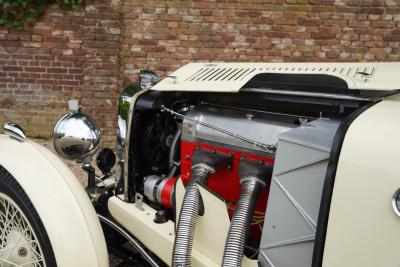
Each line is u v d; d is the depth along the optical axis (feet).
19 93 16.48
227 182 6.26
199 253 5.74
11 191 6.17
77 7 15.66
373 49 15.83
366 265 3.92
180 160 7.14
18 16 15.61
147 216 6.70
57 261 5.50
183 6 15.75
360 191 3.92
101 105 16.71
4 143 6.64
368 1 15.39
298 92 5.84
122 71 16.40
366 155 3.94
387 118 4.20
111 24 15.94
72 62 16.25
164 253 6.14
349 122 4.26
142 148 7.23
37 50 16.06
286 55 16.10
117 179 8.13
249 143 5.88
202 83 6.54
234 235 5.04
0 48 15.96
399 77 5.42
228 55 16.17
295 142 4.53
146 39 16.07
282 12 15.67
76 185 6.11
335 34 15.78
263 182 5.51
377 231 3.84
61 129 7.06
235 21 15.83
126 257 7.39
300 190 4.52
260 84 6.61
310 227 4.45
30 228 5.94
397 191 3.73
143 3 15.74
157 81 7.82
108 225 7.36
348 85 5.42
